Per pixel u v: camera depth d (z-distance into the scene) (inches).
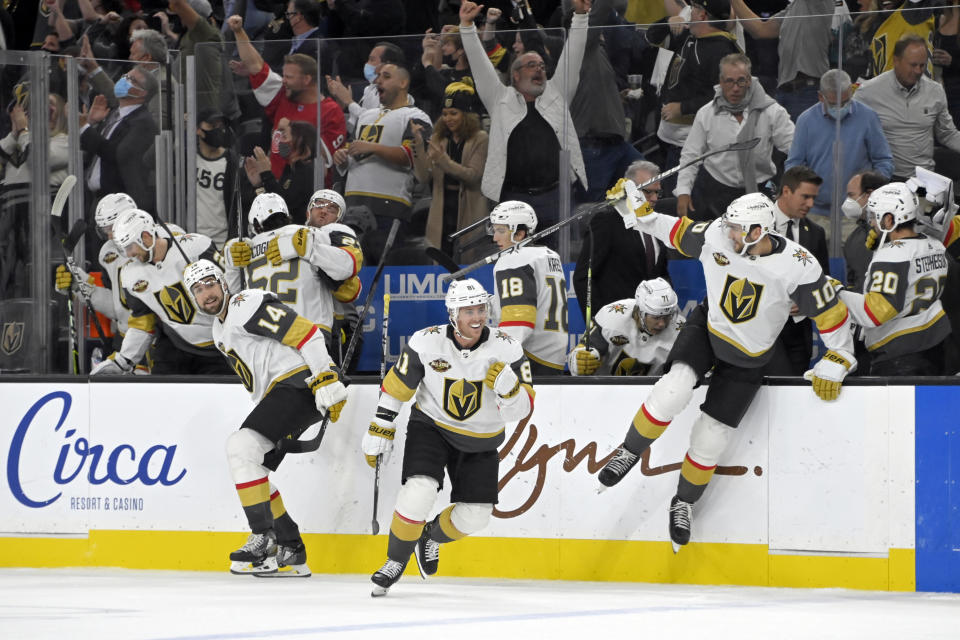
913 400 578.9
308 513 659.4
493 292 760.3
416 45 763.4
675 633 405.4
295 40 781.9
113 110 815.1
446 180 766.5
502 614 462.6
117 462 679.1
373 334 780.6
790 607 500.7
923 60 698.2
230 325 617.3
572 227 752.3
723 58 724.7
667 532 609.6
